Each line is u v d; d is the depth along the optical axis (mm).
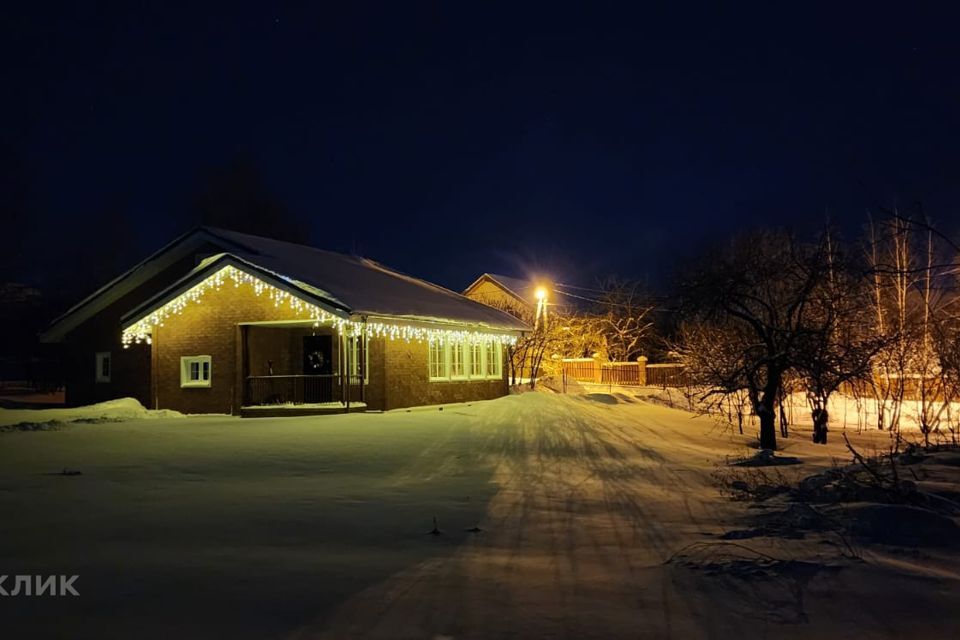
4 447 15016
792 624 5246
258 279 22531
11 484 11070
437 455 14289
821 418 18891
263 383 23891
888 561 6477
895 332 19828
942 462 11602
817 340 18078
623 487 11047
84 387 29328
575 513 9125
